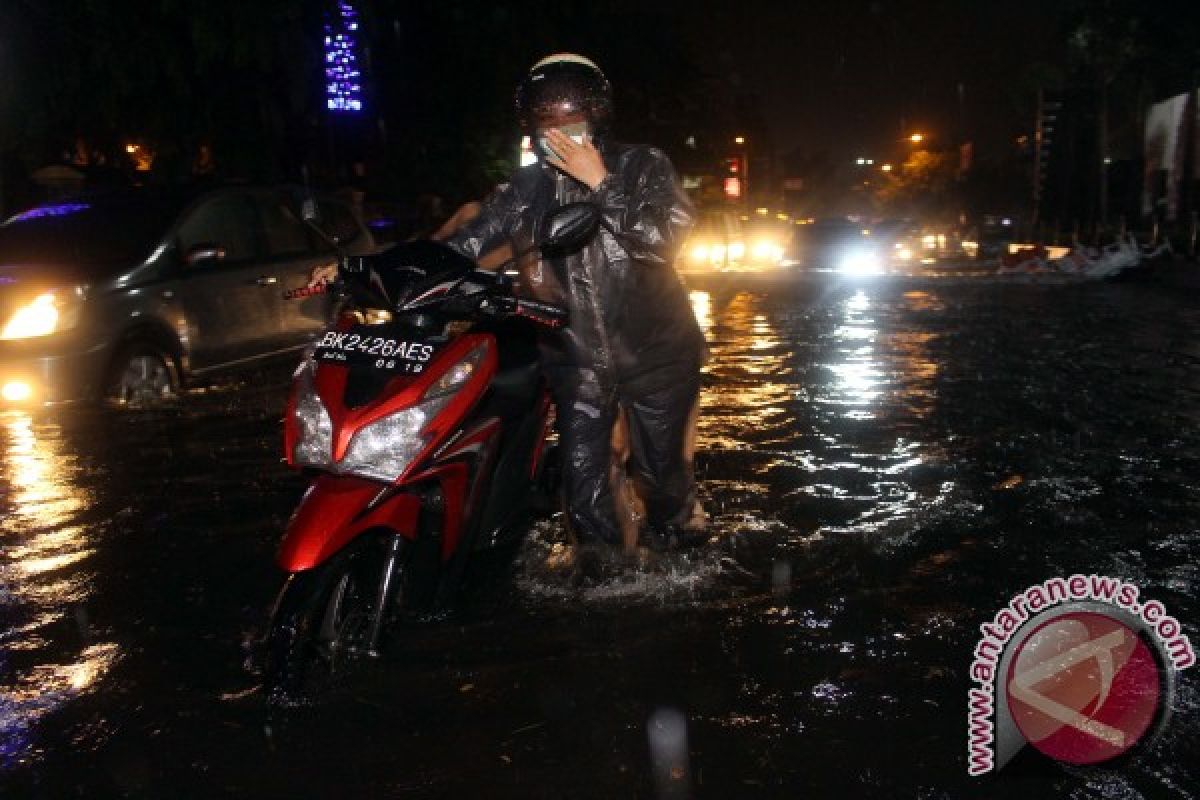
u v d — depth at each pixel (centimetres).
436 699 364
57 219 944
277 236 1023
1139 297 1752
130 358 880
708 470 640
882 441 706
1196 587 447
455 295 399
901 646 399
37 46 1409
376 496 379
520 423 460
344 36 2144
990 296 1809
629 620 425
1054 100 3478
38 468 671
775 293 1950
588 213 391
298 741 340
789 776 316
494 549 498
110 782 320
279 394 920
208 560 505
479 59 2627
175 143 1750
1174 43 4062
